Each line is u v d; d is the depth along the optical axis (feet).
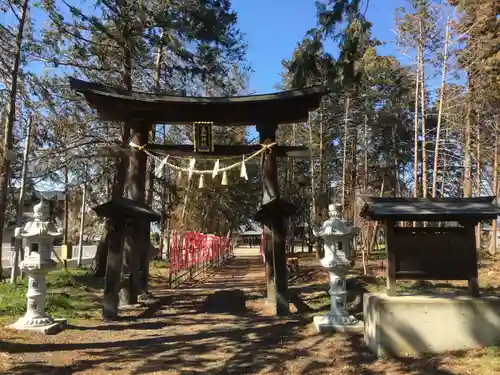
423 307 22.11
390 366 20.10
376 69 89.71
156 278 65.62
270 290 39.83
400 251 23.56
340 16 22.52
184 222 101.60
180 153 39.73
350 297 36.01
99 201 94.38
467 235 23.49
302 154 39.40
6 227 87.92
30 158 59.41
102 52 53.83
